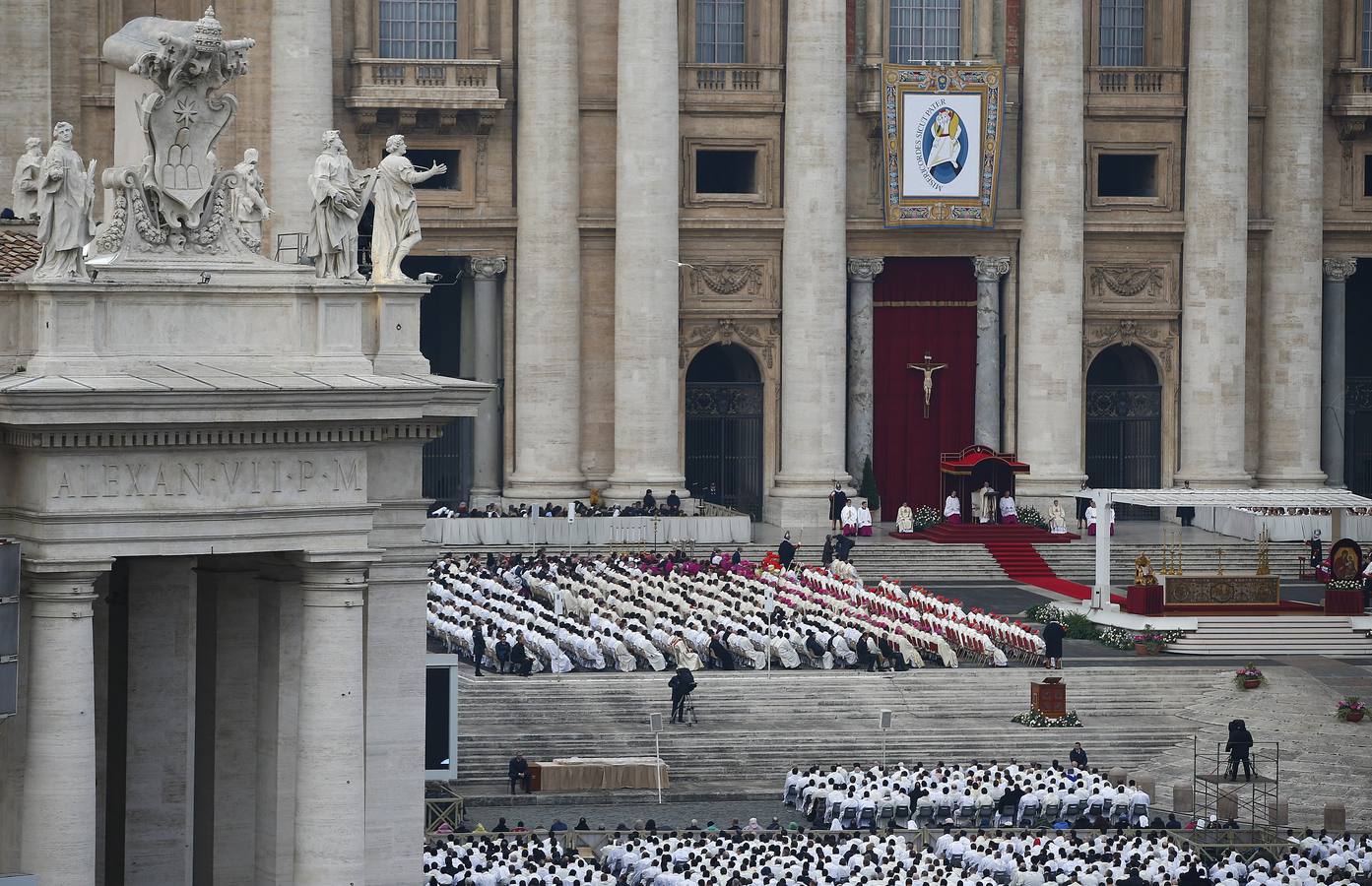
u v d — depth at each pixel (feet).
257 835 600.39
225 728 606.96
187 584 588.50
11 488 542.57
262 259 579.89
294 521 564.30
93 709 544.62
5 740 549.95
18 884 526.98
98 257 565.12
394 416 573.74
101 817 590.96
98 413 533.96
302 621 576.20
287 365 577.84
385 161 606.14
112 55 581.53
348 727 574.56
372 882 598.75
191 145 570.46
